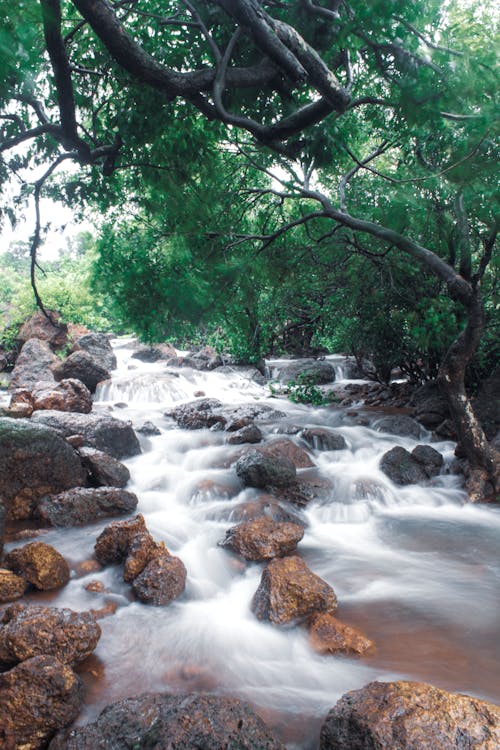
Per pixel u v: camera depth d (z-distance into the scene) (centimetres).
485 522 804
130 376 1845
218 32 650
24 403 1162
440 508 868
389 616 554
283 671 470
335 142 767
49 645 445
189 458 1046
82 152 682
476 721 337
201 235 896
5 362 2170
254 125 598
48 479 843
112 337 3356
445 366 889
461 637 515
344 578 639
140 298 881
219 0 496
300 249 1077
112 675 459
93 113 734
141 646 501
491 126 603
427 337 1021
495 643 504
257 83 601
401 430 1212
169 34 661
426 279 1155
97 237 926
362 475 947
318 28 597
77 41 679
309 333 2238
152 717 368
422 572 654
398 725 336
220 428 1259
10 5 462
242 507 793
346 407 1548
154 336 918
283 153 641
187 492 880
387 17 545
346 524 812
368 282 1212
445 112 610
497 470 892
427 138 786
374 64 612
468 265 825
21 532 744
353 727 347
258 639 515
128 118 678
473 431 898
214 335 2134
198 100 599
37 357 1952
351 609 568
